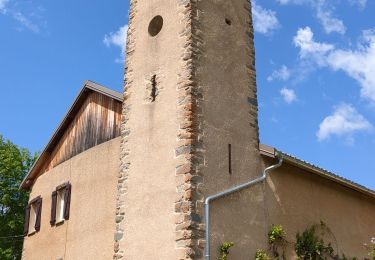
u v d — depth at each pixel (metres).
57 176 16.08
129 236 10.72
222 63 11.62
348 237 14.11
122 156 11.67
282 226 11.90
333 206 13.98
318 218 13.23
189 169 10.02
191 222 9.62
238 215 10.70
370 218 15.42
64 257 14.13
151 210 10.48
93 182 14.16
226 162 10.84
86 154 14.94
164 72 11.45
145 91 11.73
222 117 11.14
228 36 12.05
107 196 13.45
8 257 23.39
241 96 11.84
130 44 12.70
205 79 11.04
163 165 10.61
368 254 14.06
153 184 10.66
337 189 14.43
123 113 12.12
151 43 12.08
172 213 10.00
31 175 17.89
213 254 9.78
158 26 12.38
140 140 11.38
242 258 10.38
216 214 10.16
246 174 11.26
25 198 25.66
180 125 10.56
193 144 10.24
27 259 16.16
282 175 12.54
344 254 13.72
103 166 14.05
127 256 10.59
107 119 14.91
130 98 12.08
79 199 14.44
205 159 10.38
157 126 11.11
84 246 13.52
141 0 12.92
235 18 12.48
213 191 10.30
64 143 16.55
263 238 11.18
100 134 14.91
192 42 11.07
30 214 17.03
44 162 17.48
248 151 11.52
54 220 15.21
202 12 11.60
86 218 13.86
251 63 12.45
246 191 11.14
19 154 26.23
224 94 11.39
